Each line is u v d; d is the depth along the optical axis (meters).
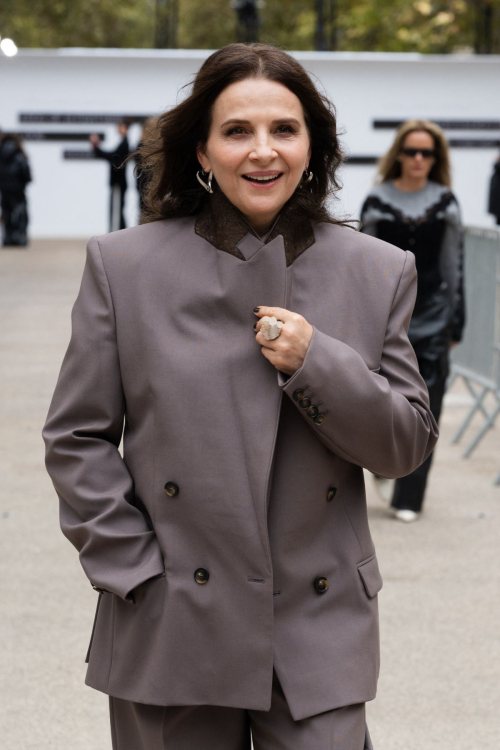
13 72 31.05
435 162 7.75
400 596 6.54
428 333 7.70
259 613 2.80
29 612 6.24
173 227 3.00
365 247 2.99
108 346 2.92
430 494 8.83
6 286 21.89
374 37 46.31
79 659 5.62
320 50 37.06
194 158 3.06
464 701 5.21
